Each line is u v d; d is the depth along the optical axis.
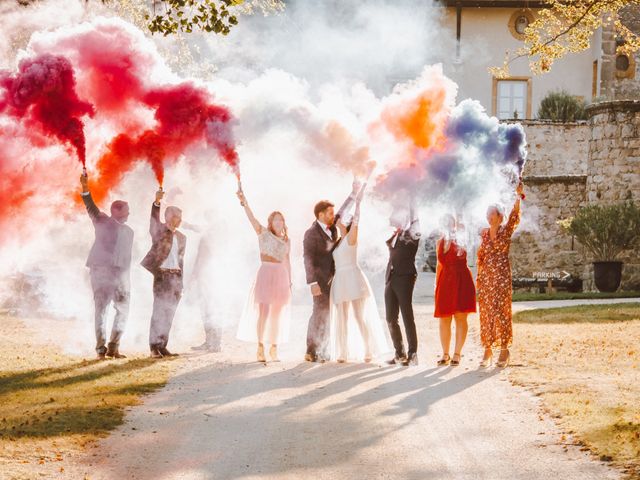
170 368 9.98
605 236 24.52
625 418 7.37
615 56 34.38
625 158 25.98
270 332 10.80
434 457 6.41
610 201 26.16
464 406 8.01
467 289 10.41
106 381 9.07
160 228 11.09
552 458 6.38
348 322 10.74
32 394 8.34
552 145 30.25
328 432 7.09
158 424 7.29
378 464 6.24
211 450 6.55
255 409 7.85
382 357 11.30
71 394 8.34
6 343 12.25
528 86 35.38
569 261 27.17
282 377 9.41
